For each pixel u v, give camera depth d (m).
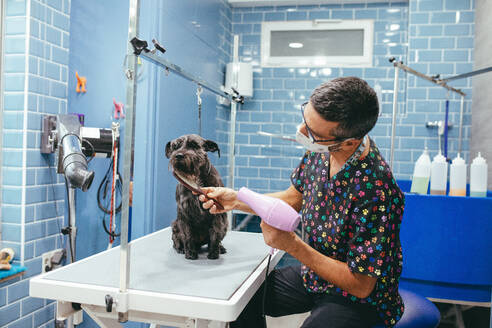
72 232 1.78
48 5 1.99
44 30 1.97
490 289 1.85
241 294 1.01
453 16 3.30
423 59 3.36
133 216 2.16
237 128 3.82
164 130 2.25
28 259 1.91
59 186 2.09
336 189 1.15
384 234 1.05
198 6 2.83
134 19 0.96
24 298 1.89
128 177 0.99
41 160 1.97
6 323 1.81
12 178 1.89
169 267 1.24
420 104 3.38
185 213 1.29
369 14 3.57
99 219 2.25
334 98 0.97
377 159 1.12
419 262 1.91
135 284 1.07
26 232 1.90
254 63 3.79
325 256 1.11
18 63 1.88
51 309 2.05
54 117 1.96
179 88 2.46
